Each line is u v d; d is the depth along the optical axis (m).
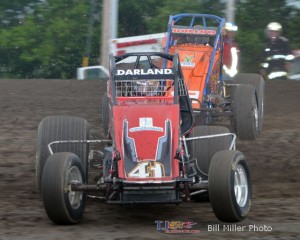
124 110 14.45
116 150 13.87
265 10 54.66
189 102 15.41
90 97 31.28
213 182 13.26
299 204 15.33
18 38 52.31
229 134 14.93
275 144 21.88
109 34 43.69
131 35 55.03
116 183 13.45
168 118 14.26
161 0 54.22
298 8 55.00
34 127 24.75
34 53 52.38
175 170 13.57
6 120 26.00
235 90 21.19
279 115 27.27
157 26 51.84
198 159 14.99
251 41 52.22
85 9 53.03
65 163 13.51
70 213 13.55
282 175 18.30
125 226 13.78
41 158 15.09
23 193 16.61
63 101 30.20
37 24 53.34
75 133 15.29
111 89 15.09
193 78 21.03
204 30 22.08
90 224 13.94
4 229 13.51
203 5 53.06
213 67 21.73
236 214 13.42
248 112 20.73
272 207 15.06
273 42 40.88
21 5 55.53
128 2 53.69
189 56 21.52
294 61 41.94
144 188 13.38
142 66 17.56
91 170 18.44
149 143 13.80
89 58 53.81
